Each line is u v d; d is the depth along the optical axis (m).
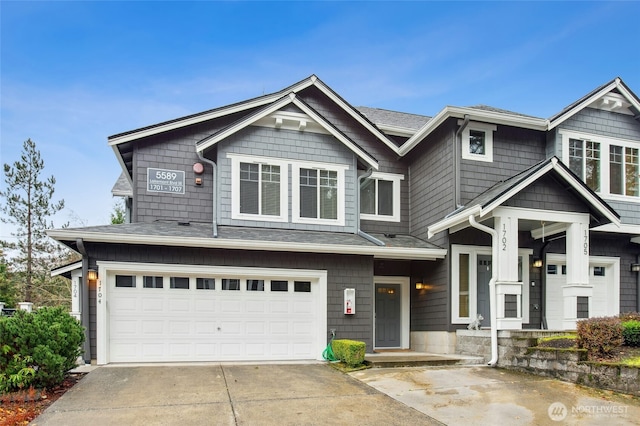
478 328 10.32
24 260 24.36
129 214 13.39
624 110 12.31
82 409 5.90
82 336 7.52
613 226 11.51
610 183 12.02
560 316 11.71
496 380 7.76
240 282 9.80
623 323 8.23
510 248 9.41
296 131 11.35
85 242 8.89
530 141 11.85
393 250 10.46
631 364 6.72
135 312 9.12
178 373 8.04
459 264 10.97
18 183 24.02
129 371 8.12
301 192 11.25
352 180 11.63
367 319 10.41
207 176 11.26
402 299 12.35
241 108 11.57
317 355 9.96
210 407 6.07
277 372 8.35
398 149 12.84
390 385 7.43
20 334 6.53
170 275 9.39
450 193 11.09
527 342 8.48
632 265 12.48
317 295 10.20
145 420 5.50
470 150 11.30
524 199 9.60
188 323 9.39
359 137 13.05
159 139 11.05
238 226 10.69
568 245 9.97
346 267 10.42
